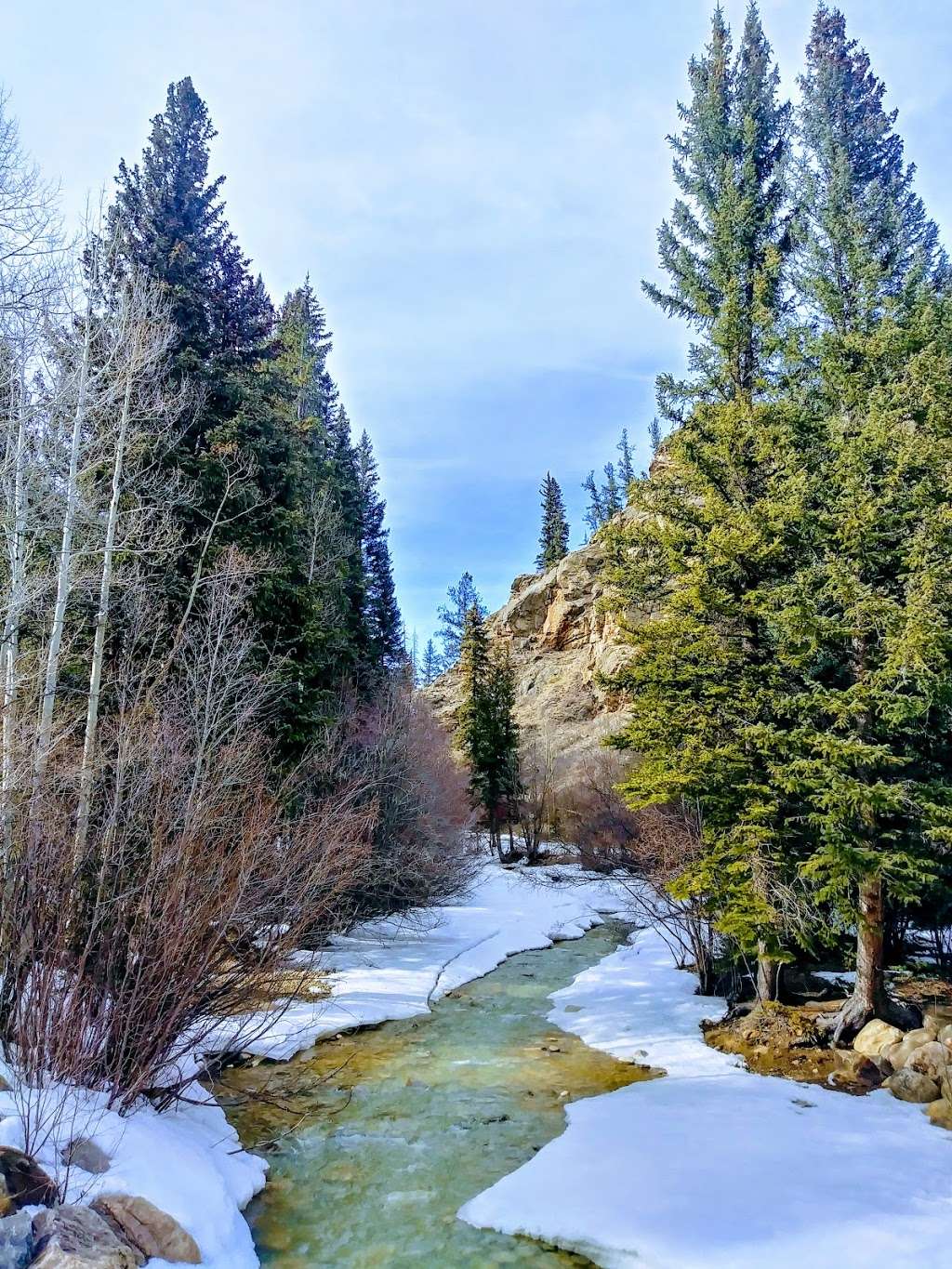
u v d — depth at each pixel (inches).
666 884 411.5
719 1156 237.6
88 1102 206.8
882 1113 272.4
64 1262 144.4
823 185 668.7
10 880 231.3
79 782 324.5
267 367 740.7
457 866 804.6
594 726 1536.7
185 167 652.1
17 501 420.5
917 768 362.6
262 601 554.6
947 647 303.9
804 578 362.9
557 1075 338.3
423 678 3115.2
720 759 369.1
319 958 476.4
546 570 2351.1
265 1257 199.0
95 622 466.9
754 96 627.8
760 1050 343.3
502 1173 246.7
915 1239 186.9
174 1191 191.8
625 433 2775.6
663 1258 187.3
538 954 631.2
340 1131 279.4
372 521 1389.0
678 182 630.5
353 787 571.5
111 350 479.5
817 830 363.3
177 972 235.9
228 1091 307.7
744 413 425.1
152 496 508.7
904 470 342.3
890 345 393.7
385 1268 193.9
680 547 423.2
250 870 262.5
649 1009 429.7
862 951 347.6
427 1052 370.9
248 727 491.8
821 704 341.1
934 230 836.6
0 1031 218.2
